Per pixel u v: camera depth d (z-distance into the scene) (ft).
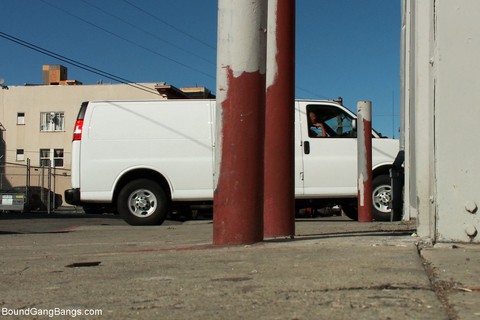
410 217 28.27
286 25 19.62
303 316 8.97
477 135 15.48
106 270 14.30
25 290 12.17
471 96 15.53
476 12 15.55
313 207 36.47
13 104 146.00
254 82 16.48
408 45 27.78
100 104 34.76
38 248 21.42
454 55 15.62
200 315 9.35
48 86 146.00
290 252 15.51
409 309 9.07
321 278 11.75
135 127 34.58
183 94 141.69
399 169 33.86
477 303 9.36
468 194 15.52
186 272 13.35
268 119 19.63
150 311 9.80
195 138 34.63
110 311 9.96
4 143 145.18
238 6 16.42
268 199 19.52
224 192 16.99
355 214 39.58
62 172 129.29
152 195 34.17
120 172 34.04
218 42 16.76
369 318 8.68
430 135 16.34
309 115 35.37
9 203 74.38
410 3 25.70
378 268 12.50
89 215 64.18
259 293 10.71
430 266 12.68
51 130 145.38
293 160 19.88
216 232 17.28
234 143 16.67
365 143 32.04
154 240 23.53
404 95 31.53
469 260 13.29
